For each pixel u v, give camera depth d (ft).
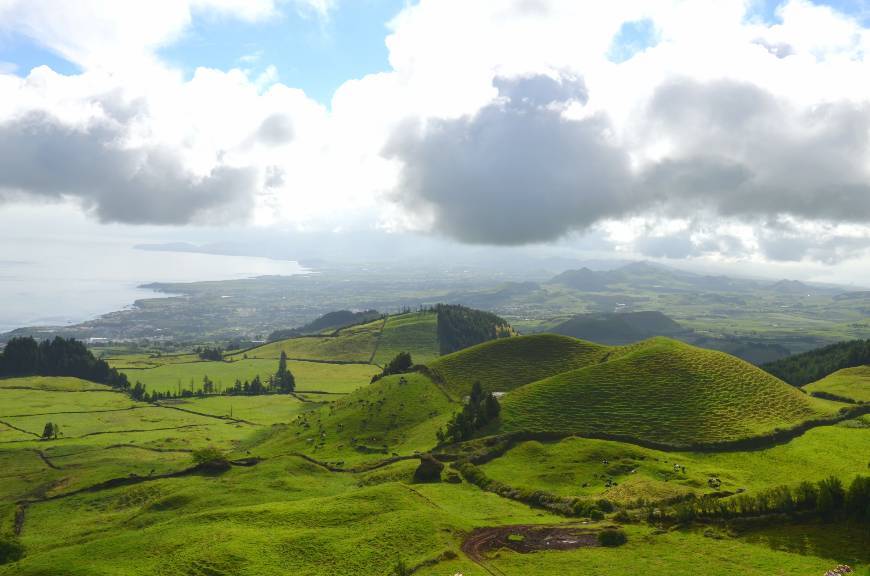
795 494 311.06
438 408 609.42
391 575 260.21
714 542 284.61
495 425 506.07
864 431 469.98
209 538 296.71
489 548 289.12
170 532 311.88
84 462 578.25
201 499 396.16
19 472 551.18
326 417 647.97
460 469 433.48
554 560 272.10
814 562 256.11
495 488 390.42
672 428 468.75
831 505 296.71
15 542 338.54
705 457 427.74
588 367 602.44
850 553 261.24
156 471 519.19
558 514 340.18
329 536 300.40
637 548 282.97
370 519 325.62
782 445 442.09
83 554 289.94
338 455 515.09
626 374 568.00
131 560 279.49
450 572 260.42
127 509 421.59
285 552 282.36
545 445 463.42
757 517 301.63
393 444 532.32
